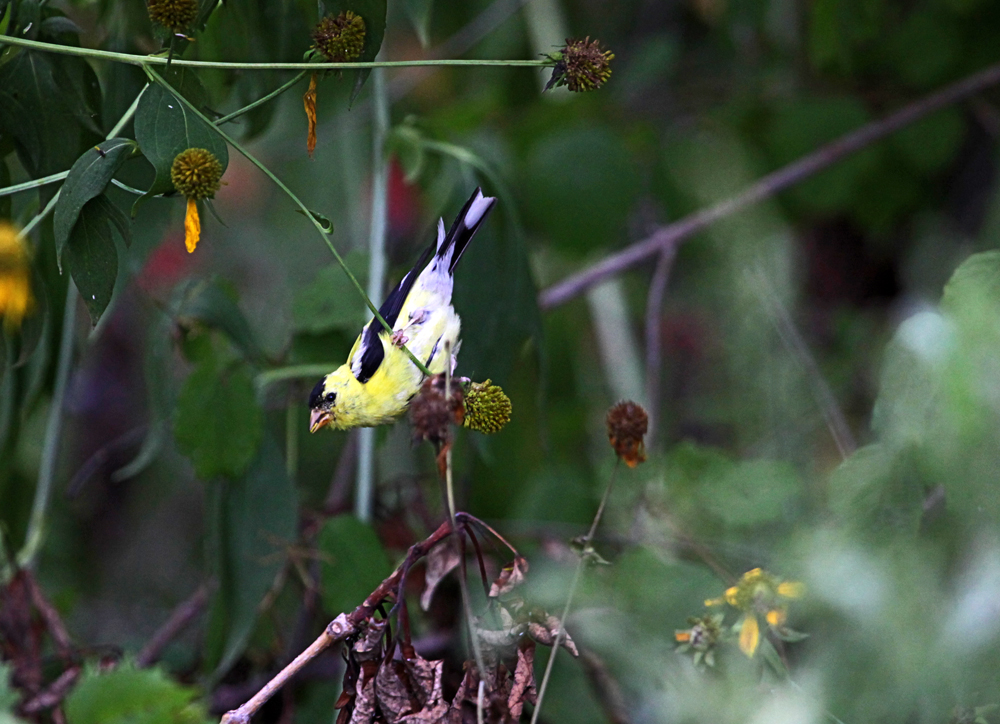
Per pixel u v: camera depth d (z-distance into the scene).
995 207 1.90
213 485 2.03
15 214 1.99
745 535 1.94
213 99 1.98
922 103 2.33
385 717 1.75
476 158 2.02
